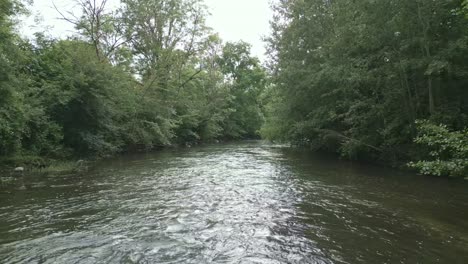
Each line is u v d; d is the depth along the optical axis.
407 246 6.83
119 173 16.17
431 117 14.57
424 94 16.55
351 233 7.61
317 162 20.80
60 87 20.62
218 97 46.62
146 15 34.06
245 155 25.88
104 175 15.52
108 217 8.84
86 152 21.81
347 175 15.57
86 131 21.41
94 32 29.58
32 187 12.49
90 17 29.44
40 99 18.97
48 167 17.02
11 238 7.25
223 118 47.19
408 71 16.58
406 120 17.02
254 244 6.98
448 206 9.86
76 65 21.34
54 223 8.29
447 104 15.20
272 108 28.97
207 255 6.43
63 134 20.22
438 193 11.55
